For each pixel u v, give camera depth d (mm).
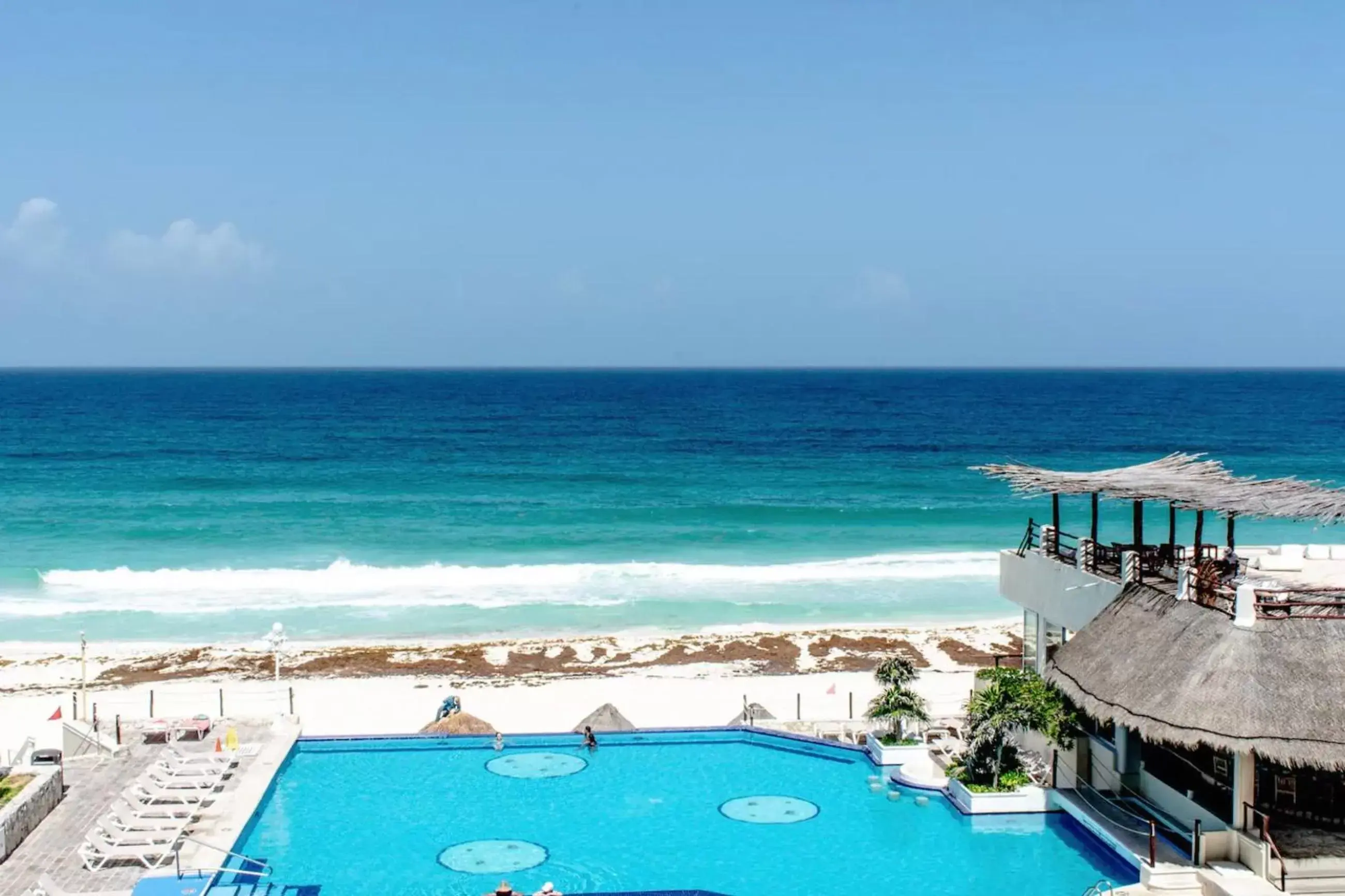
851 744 28312
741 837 22828
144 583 51938
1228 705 17828
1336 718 17453
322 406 192750
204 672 37875
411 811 24406
